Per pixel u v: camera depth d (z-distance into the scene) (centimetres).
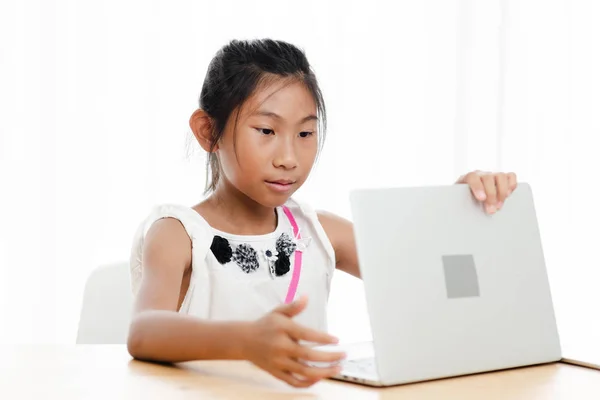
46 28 231
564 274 287
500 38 279
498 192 100
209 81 141
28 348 111
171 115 238
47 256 233
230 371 95
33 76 231
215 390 84
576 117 285
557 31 284
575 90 285
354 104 260
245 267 144
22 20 230
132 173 237
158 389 84
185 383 88
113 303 158
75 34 233
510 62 280
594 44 286
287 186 132
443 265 94
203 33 240
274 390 84
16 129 231
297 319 147
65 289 234
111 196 236
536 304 101
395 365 88
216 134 136
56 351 109
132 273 144
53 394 82
